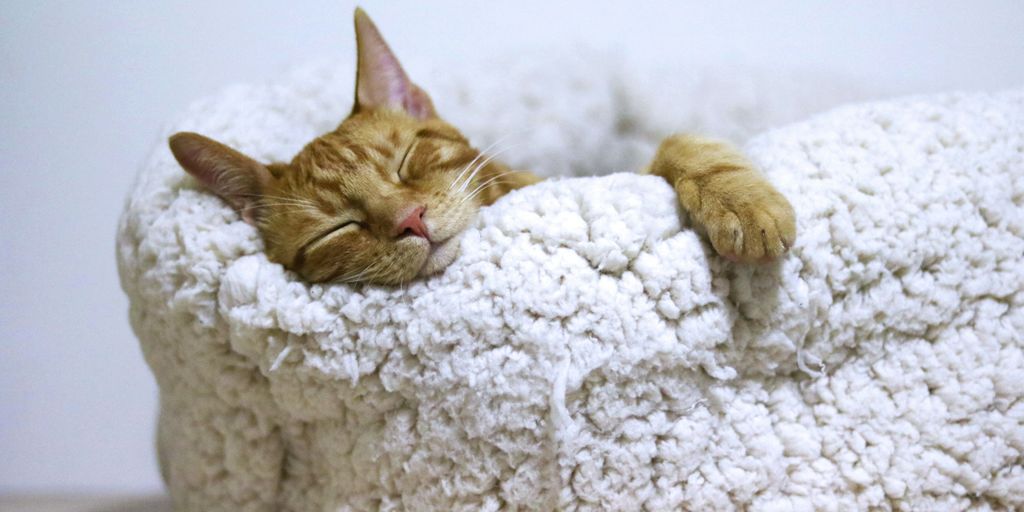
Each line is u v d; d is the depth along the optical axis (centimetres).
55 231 89
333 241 58
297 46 92
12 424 90
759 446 53
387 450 55
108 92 89
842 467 54
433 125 67
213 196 60
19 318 89
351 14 92
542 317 52
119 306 90
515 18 95
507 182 67
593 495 53
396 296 55
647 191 55
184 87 90
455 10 94
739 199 53
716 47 97
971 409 53
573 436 52
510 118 82
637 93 85
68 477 91
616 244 53
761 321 53
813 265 53
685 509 53
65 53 88
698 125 85
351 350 55
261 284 56
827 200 54
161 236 58
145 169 62
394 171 62
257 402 58
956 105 59
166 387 61
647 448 53
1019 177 56
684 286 53
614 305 52
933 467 53
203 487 61
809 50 97
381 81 68
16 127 88
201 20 90
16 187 88
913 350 54
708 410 54
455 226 59
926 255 54
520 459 53
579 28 96
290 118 69
